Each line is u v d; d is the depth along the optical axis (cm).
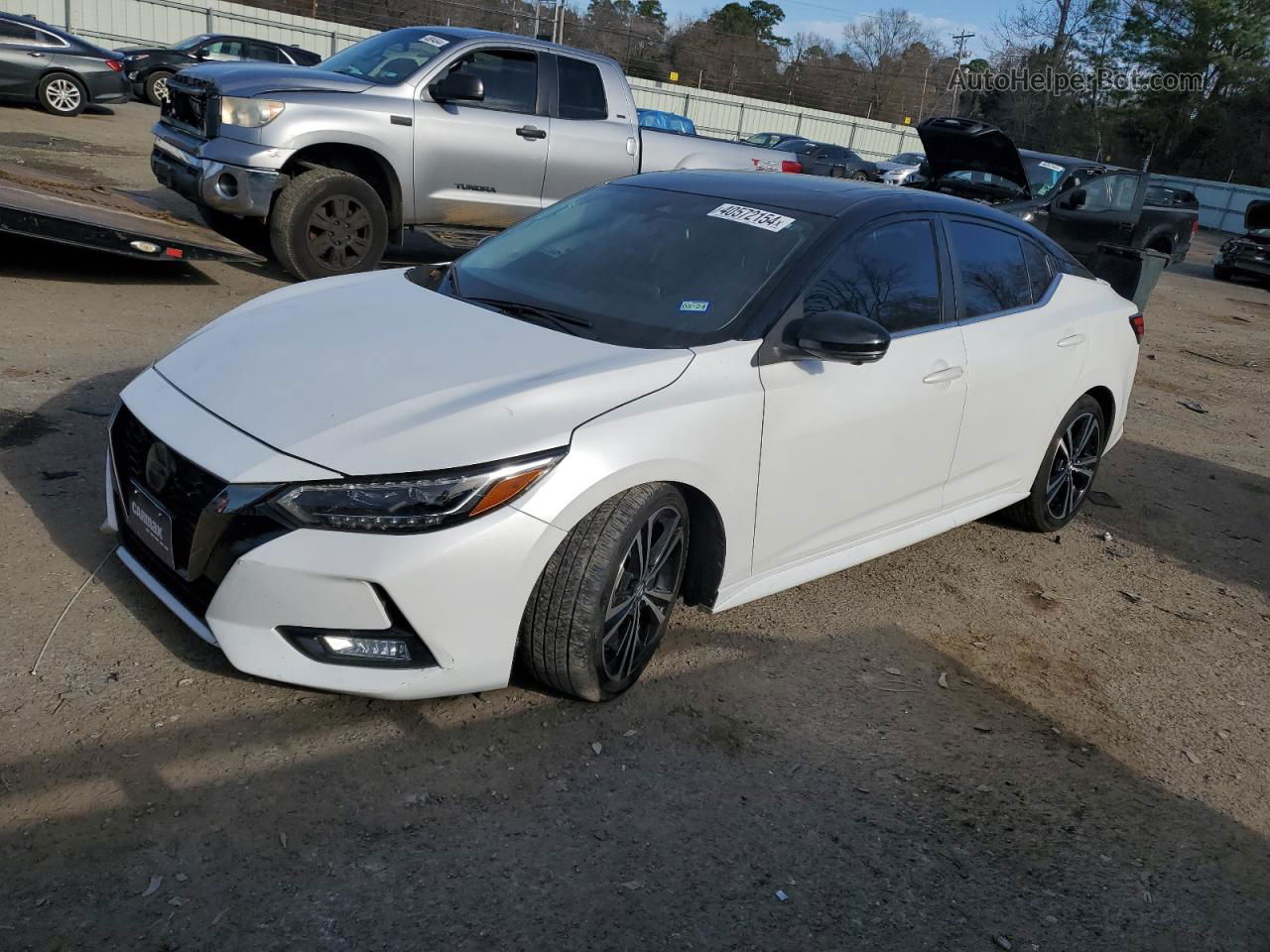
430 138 791
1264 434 802
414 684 273
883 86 6009
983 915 255
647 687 329
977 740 331
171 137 804
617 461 285
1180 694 383
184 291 745
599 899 240
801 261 354
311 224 758
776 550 353
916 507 414
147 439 295
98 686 286
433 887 237
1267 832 308
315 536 259
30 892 219
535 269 382
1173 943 256
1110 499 598
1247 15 4588
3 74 1614
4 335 577
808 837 273
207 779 259
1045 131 4844
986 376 418
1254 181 4609
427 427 272
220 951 212
